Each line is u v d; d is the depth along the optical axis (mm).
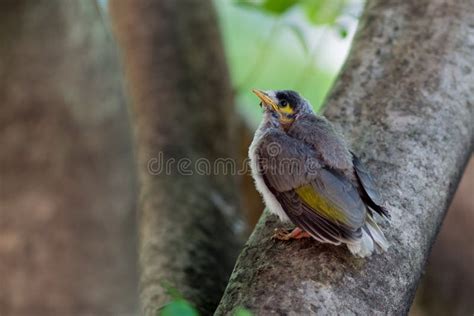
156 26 17688
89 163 7742
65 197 7590
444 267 16594
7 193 7496
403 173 10891
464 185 16969
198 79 17562
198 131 16766
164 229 13867
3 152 7516
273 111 10500
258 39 22484
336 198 9242
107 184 7828
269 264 9516
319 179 9367
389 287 9453
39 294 7480
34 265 7480
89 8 8195
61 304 7516
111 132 7965
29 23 7625
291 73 22203
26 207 7504
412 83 12250
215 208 14844
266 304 8930
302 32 17500
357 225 9094
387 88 12219
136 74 17203
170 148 16078
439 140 11516
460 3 13438
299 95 10609
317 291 9070
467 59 12719
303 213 9375
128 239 7926
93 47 8047
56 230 7531
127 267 7879
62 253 7539
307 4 16906
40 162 7566
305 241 9805
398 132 11477
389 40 12992
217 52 18125
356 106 12016
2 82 7582
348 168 9625
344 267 9422
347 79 12562
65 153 7652
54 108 7652
